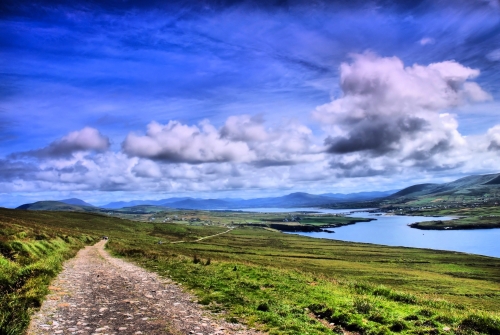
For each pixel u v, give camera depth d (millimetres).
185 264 32406
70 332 11242
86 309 14352
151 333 11539
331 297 18938
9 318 11312
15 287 16156
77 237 84812
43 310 13648
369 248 173875
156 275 25578
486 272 103812
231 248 142250
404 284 71250
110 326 12117
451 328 13508
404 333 12891
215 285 21141
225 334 11820
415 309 17016
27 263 26719
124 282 21938
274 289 20703
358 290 22719
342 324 13906
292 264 90812
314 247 175000
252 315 14336
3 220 65188
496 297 60062
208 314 14430
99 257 42562
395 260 130250
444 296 54781
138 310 14625
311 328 13000
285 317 14266
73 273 25391
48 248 41656
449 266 116188
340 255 142375
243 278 24344
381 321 14195
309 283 24422
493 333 13164
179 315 14070
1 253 27328
